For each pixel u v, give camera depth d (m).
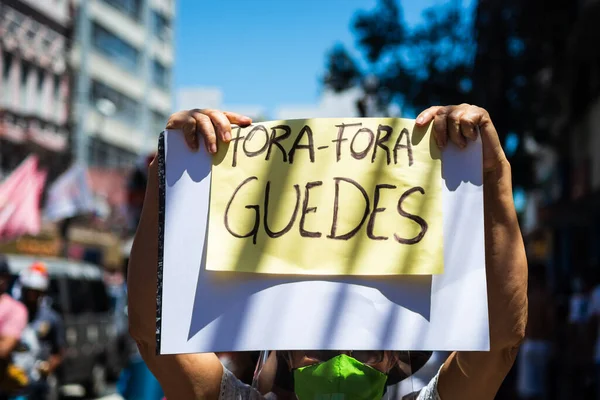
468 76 18.20
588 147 19.72
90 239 30.17
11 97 27.30
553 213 23.23
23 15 27.83
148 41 41.28
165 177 1.93
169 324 1.87
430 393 2.01
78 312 11.58
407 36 18.30
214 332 1.86
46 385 7.68
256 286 1.88
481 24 17.80
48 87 30.03
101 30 35.56
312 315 1.85
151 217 1.96
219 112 1.98
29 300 7.23
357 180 1.92
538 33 18.42
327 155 1.94
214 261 1.87
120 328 13.82
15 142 26.98
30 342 7.12
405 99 18.53
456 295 1.84
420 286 1.85
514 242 1.87
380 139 1.94
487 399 1.94
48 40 29.83
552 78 20.20
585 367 8.05
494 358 1.88
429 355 2.24
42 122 28.52
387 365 2.08
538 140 20.09
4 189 11.72
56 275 11.11
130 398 4.93
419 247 1.86
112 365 13.09
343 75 18.80
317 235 1.89
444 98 18.39
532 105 18.88
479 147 1.88
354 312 1.85
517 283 1.85
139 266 1.95
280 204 1.92
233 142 1.96
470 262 1.85
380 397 1.98
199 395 2.03
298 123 1.97
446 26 18.22
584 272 8.51
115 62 37.16
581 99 19.64
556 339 8.40
